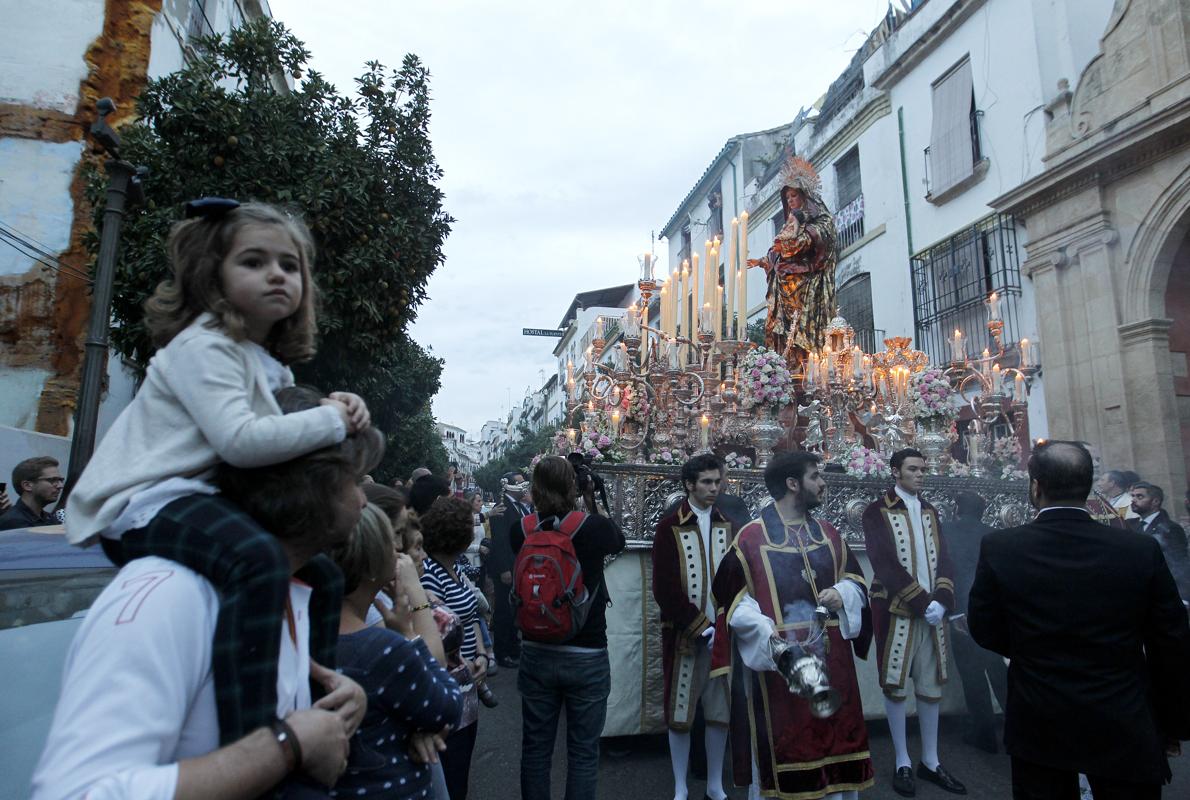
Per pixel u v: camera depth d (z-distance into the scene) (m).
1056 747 2.24
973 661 4.28
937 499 4.95
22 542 2.12
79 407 4.79
